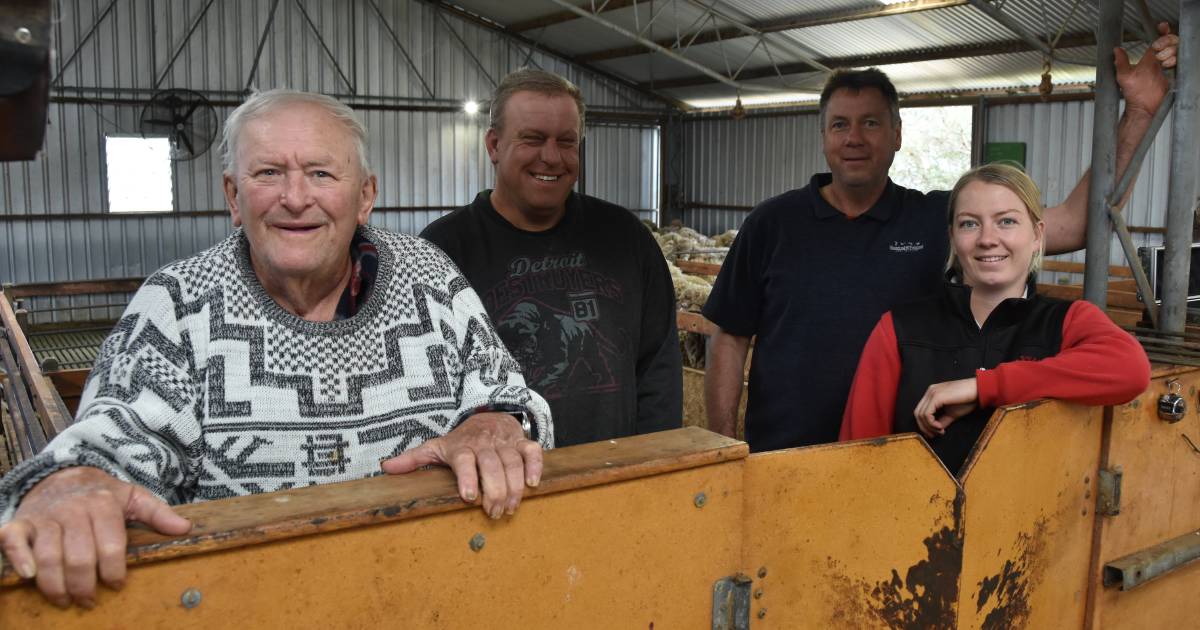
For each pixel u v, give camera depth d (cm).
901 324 178
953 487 145
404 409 124
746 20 1275
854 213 218
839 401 214
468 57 1567
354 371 121
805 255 219
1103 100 216
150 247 1302
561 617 107
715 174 1747
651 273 216
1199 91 210
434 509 94
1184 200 217
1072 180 1198
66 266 1247
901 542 141
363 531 91
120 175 1270
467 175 1588
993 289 175
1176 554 189
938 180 2095
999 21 938
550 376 193
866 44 1226
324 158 115
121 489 82
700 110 1767
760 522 124
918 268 212
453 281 135
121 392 106
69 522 77
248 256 121
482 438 106
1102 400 160
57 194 1230
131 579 80
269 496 93
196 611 84
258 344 117
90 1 1231
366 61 1474
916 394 174
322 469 118
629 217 214
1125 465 178
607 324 200
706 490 117
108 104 1254
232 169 117
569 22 1480
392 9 1484
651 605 114
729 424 243
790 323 220
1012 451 155
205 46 1327
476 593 100
